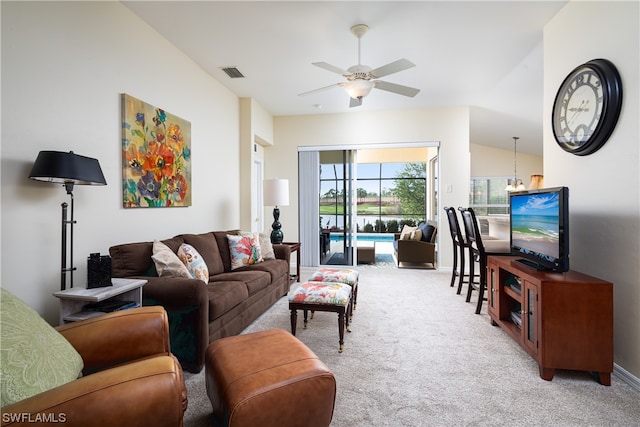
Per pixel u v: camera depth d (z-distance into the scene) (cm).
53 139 204
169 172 314
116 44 253
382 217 957
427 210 752
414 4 258
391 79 414
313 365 137
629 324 194
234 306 254
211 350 154
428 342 253
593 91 217
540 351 199
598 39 219
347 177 580
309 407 128
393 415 163
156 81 300
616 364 203
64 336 131
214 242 337
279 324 292
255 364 137
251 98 484
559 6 259
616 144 203
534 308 208
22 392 91
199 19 281
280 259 398
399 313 322
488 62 363
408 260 571
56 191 205
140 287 206
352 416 162
